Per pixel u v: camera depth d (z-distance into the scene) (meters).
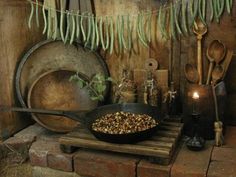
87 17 2.20
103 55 2.38
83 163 1.90
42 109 2.13
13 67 2.21
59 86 2.34
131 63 2.33
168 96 2.20
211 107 1.96
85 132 1.98
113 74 2.40
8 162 2.12
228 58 2.01
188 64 2.05
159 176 1.75
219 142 1.94
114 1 2.23
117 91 2.28
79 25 2.26
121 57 2.34
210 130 2.00
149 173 1.77
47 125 2.21
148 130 1.76
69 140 1.89
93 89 2.30
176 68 2.24
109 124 1.90
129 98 2.23
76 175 1.95
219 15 1.98
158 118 1.92
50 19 2.15
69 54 2.41
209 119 1.97
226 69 2.01
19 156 2.13
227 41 2.08
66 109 2.33
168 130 1.96
